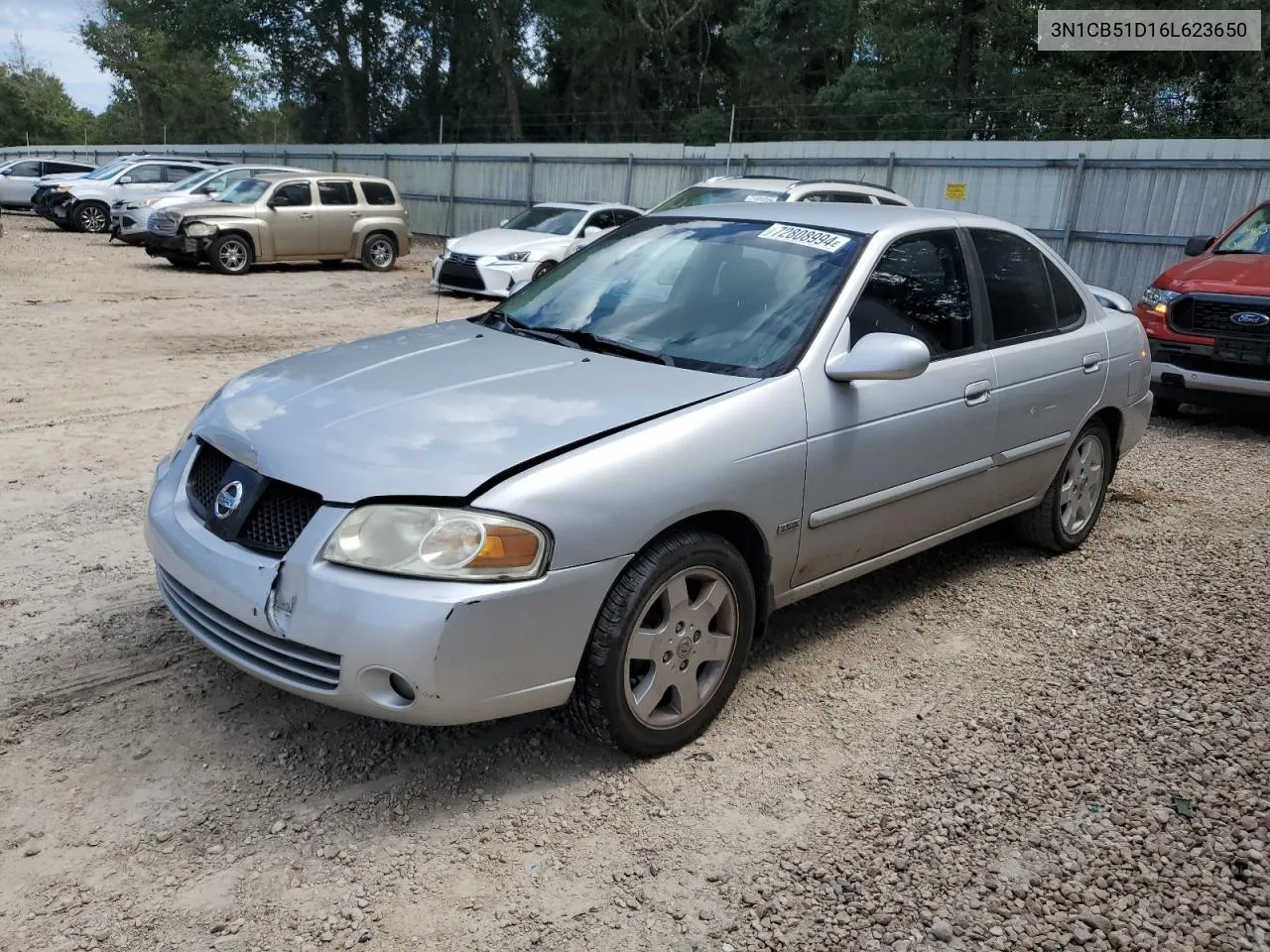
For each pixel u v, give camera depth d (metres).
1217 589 4.87
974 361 4.28
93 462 6.21
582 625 2.96
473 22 41.31
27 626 4.01
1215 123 24.02
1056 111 25.28
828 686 3.82
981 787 3.20
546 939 2.51
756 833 2.95
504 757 3.27
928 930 2.59
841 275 3.87
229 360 9.77
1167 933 2.61
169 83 65.19
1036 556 5.28
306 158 33.22
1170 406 9.03
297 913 2.57
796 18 30.94
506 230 16.11
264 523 3.02
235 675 3.69
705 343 3.74
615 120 39.06
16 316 11.89
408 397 3.29
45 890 2.61
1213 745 3.48
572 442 3.01
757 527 3.40
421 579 2.76
